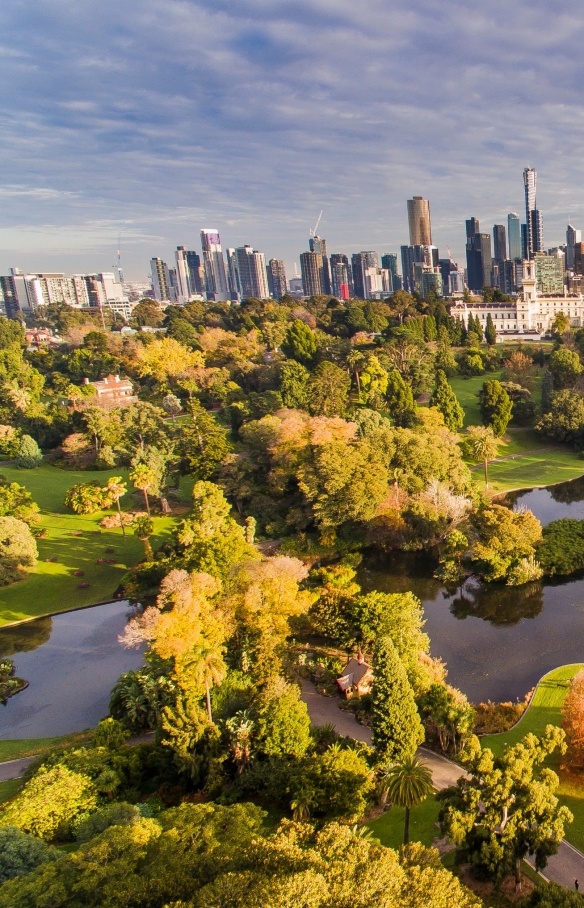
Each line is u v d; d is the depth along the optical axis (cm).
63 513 11475
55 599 8669
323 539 9912
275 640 5875
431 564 9375
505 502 11856
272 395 14925
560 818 3619
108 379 18412
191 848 3042
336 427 11506
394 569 9306
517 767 3684
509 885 3659
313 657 6650
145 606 8419
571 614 7581
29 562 9194
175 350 18975
